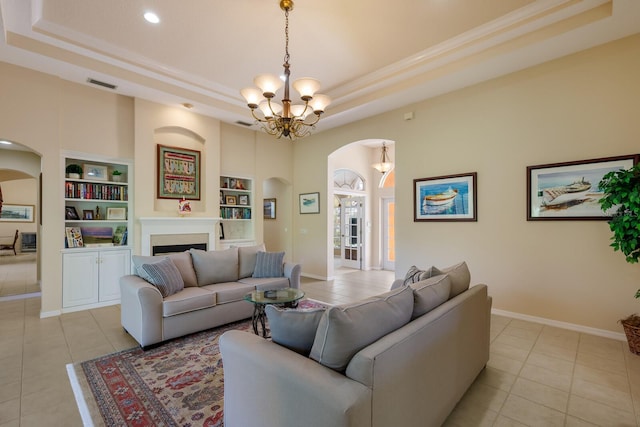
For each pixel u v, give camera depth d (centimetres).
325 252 626
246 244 613
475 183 401
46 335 318
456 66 368
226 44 354
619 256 307
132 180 465
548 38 302
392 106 479
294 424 122
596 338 309
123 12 298
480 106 399
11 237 1068
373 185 797
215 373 242
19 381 228
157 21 312
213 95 483
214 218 536
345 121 557
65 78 395
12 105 361
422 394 154
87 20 311
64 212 411
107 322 360
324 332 131
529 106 360
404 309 162
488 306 253
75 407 198
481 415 190
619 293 307
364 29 323
